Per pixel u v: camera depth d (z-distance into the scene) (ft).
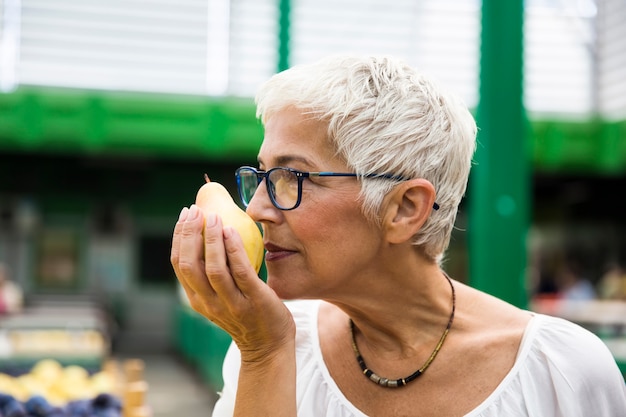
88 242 54.75
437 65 41.14
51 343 18.04
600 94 44.42
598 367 4.09
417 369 4.22
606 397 4.10
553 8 42.83
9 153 52.95
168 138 42.24
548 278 48.62
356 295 4.10
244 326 3.74
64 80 41.45
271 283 4.02
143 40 41.34
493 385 4.10
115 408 10.35
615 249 59.26
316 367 4.42
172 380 37.81
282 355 3.82
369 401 4.23
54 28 40.63
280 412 3.76
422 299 4.23
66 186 54.60
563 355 4.10
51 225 54.34
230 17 41.45
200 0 41.34
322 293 4.03
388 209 3.91
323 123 3.84
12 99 40.29
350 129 3.79
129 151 43.65
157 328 55.06
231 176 56.70
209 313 3.76
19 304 36.32
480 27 14.07
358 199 3.86
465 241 50.14
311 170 3.87
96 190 54.95
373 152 3.81
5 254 53.52
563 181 58.75
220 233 3.59
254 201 3.99
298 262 3.97
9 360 16.53
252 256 3.80
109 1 40.73
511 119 13.75
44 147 42.19
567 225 61.87
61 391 11.43
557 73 43.86
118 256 55.06
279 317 3.78
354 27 40.57
